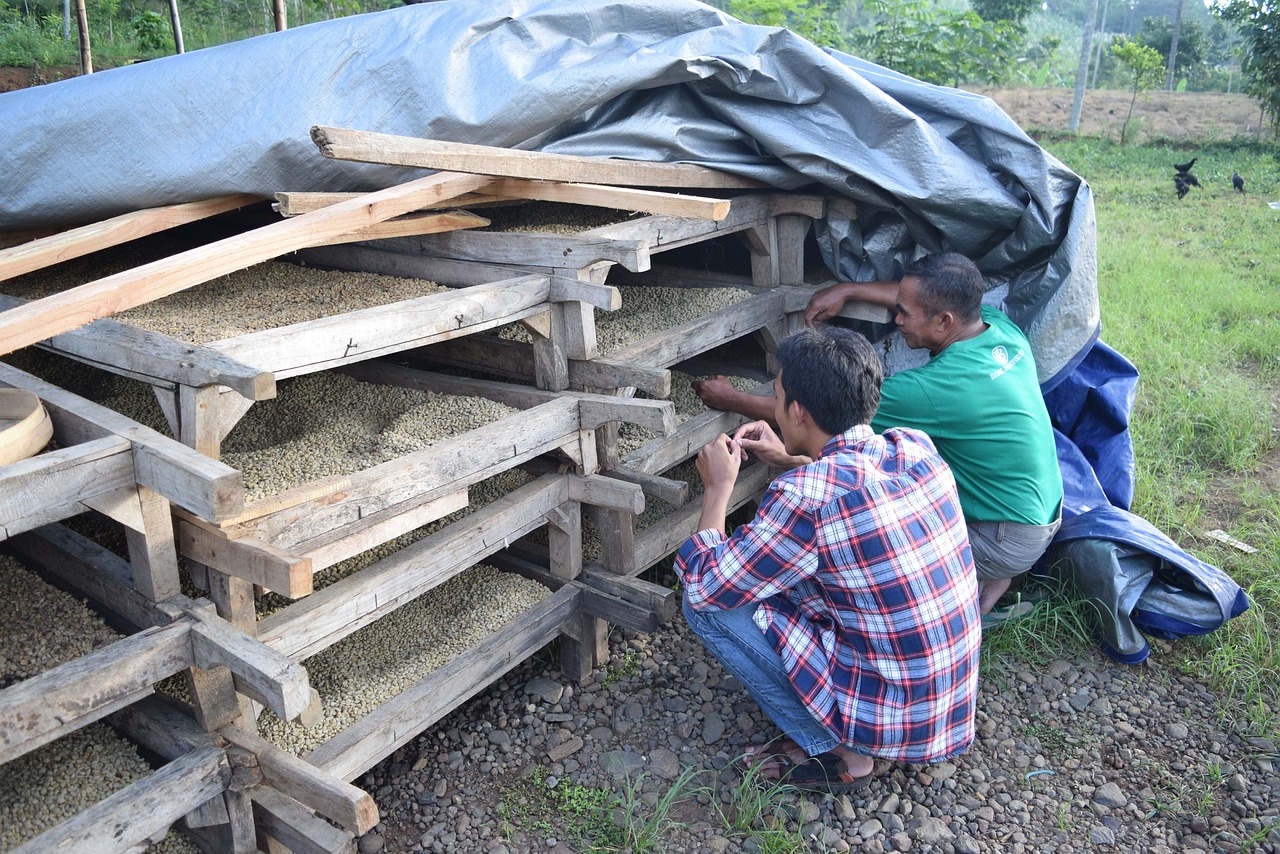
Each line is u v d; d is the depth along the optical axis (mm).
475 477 2578
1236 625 3523
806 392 2506
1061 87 28953
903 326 3391
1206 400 5246
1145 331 6496
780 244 3992
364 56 2943
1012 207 3623
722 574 2504
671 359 3307
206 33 15352
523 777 2883
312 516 2156
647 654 3455
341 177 2920
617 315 3646
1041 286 3834
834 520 2375
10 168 2912
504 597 3113
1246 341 6398
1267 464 4852
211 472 1780
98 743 2205
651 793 2801
